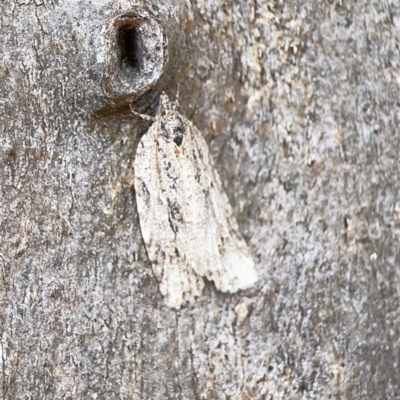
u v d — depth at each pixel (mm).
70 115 77
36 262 79
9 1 76
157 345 80
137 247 80
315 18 81
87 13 75
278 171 81
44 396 80
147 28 75
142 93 76
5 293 79
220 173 81
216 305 81
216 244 81
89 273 79
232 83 80
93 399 80
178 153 79
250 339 81
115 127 78
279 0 81
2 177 78
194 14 78
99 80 76
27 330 79
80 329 80
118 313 80
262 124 81
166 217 80
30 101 77
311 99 81
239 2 80
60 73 76
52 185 78
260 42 80
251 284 81
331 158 81
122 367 80
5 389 80
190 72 79
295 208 81
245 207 81
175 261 80
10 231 78
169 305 80
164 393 81
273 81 81
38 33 76
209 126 80
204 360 81
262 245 81
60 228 79
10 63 76
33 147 78
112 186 79
